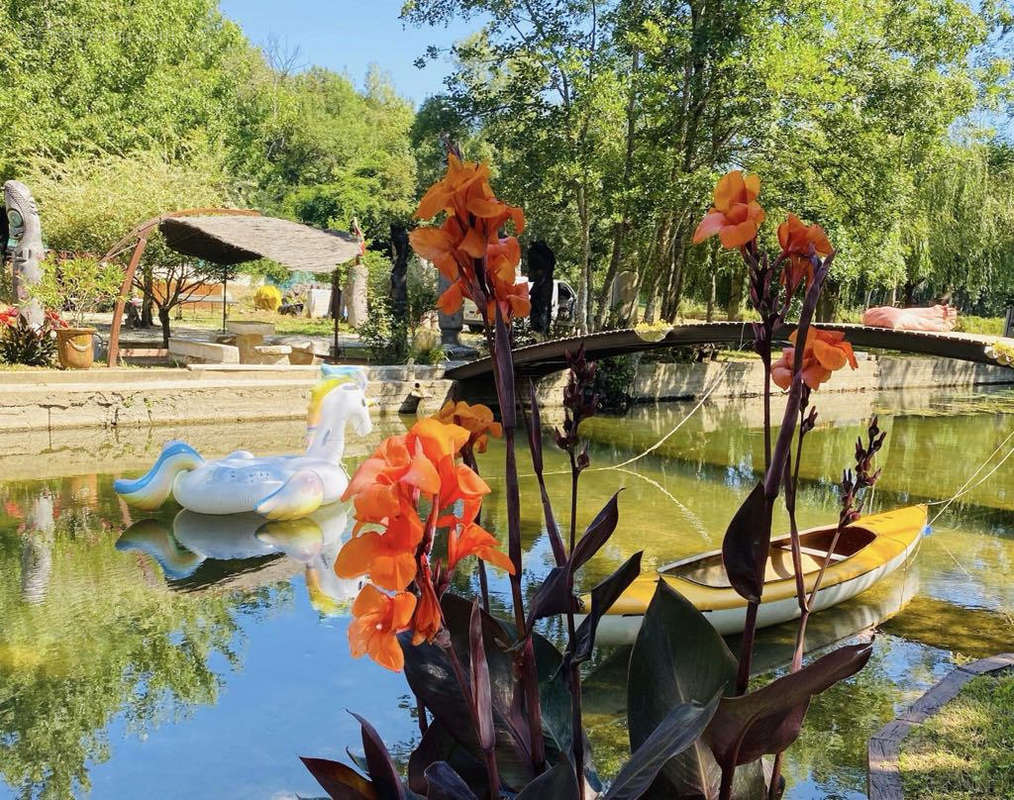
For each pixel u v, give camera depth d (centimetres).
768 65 1661
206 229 1670
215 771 468
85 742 499
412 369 1820
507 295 158
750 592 167
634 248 2292
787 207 1756
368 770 172
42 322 1591
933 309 1361
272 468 992
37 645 634
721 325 1415
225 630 665
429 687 192
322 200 4841
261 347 1866
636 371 2036
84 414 1452
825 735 502
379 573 123
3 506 1004
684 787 188
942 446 1633
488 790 197
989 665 506
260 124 4078
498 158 2550
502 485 1205
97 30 2364
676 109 1817
